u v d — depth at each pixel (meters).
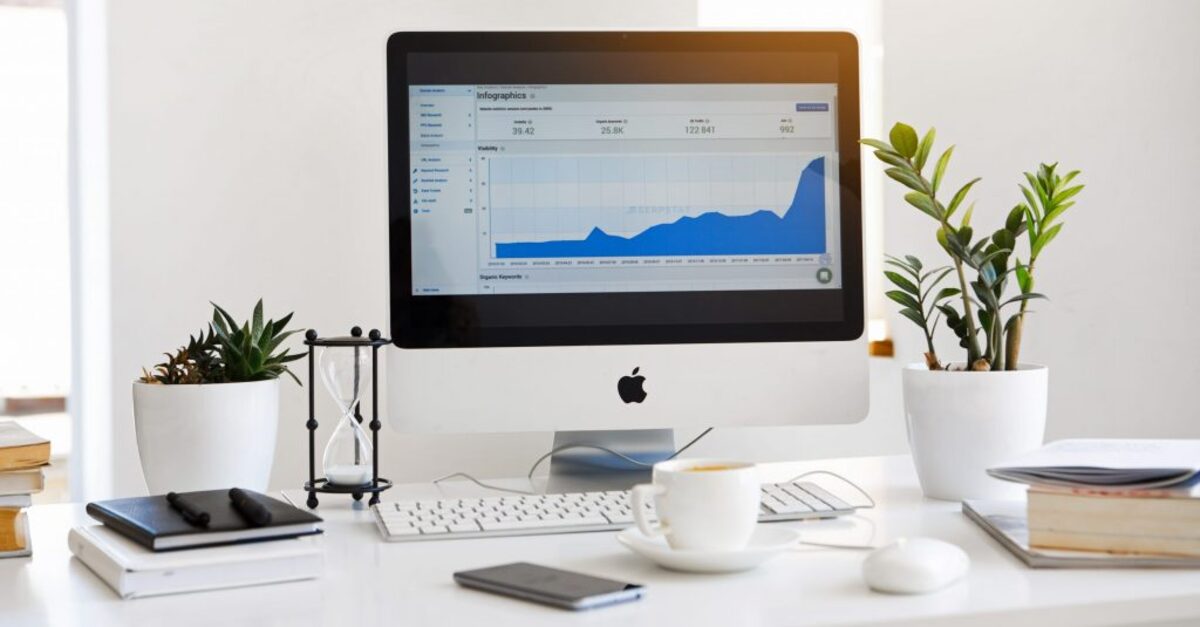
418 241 1.46
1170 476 0.97
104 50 1.84
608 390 1.47
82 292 1.90
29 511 1.37
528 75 1.47
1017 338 1.33
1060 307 1.83
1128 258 1.69
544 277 1.47
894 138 1.32
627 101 1.48
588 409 1.47
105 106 1.85
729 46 1.49
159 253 1.88
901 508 1.28
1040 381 1.30
